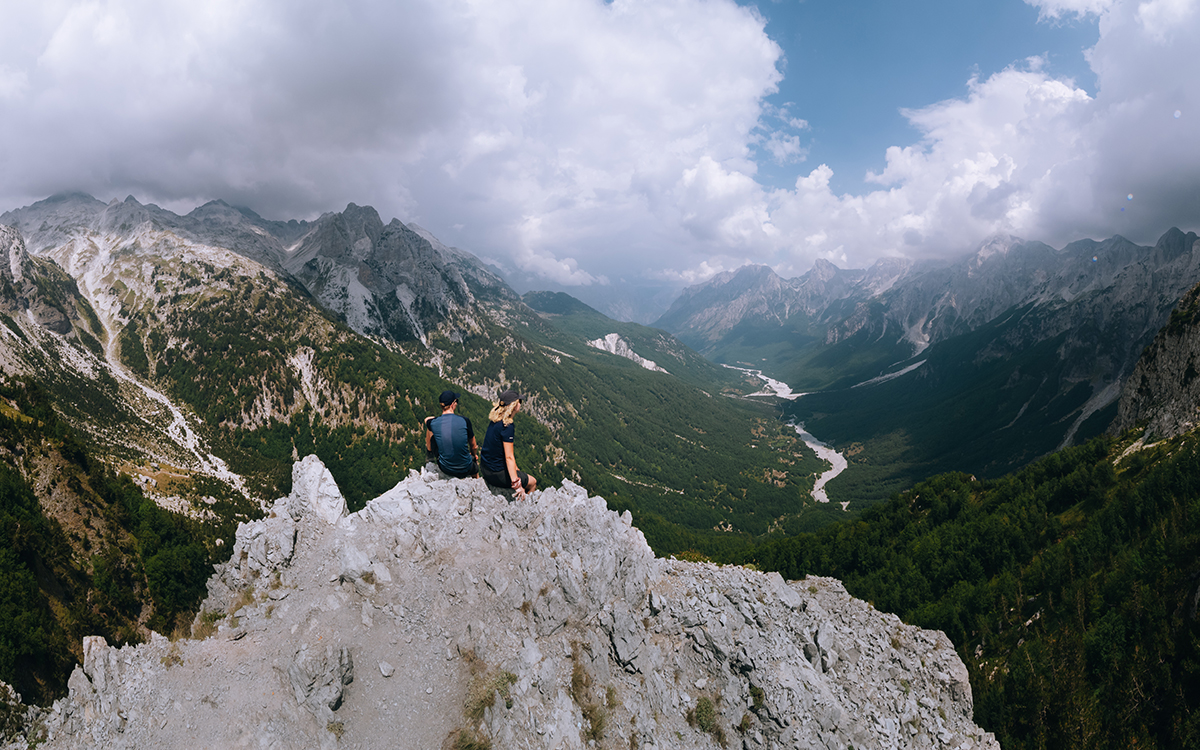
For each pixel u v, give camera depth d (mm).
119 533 97750
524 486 25172
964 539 119688
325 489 27906
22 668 49688
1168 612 65750
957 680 37531
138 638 68938
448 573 26078
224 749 20031
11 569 64188
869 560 124125
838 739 28609
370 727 21391
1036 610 86500
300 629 23625
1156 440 130375
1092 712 60000
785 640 32562
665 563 36969
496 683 23000
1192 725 53688
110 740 21734
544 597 27297
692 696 28891
